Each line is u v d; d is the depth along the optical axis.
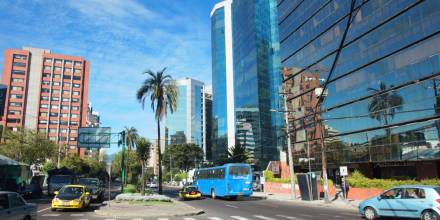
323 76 48.72
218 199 36.66
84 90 140.50
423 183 25.98
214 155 123.81
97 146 43.69
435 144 30.69
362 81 40.50
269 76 101.56
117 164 107.38
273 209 24.19
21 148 57.34
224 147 117.56
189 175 79.44
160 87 40.78
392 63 36.12
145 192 34.53
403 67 34.66
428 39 32.00
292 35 58.19
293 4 58.41
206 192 40.41
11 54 130.75
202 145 151.00
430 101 31.42
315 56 50.97
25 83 130.25
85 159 100.81
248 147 98.38
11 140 58.34
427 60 31.95
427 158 31.34
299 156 54.47
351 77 42.44
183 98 150.25
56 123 133.25
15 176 37.31
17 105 128.00
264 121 96.94
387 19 36.88
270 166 61.91
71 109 136.25
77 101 137.50
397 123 35.00
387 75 36.69
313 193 32.78
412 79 33.47
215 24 129.88
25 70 131.12
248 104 101.31
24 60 131.75
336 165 44.66
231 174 35.09
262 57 100.50
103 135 44.03
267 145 95.75
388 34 36.78
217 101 124.62
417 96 32.81
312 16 52.25
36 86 132.75
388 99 36.38
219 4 130.00
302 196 33.38
